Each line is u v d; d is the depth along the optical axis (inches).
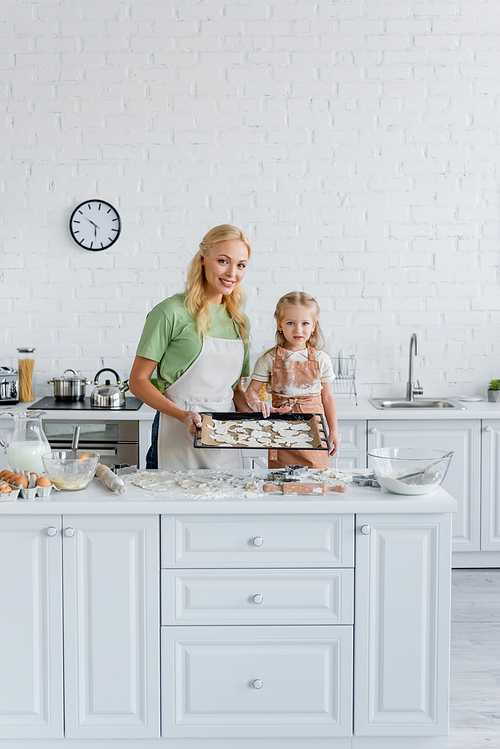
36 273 163.8
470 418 144.3
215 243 93.2
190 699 79.1
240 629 78.8
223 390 100.5
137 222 162.7
